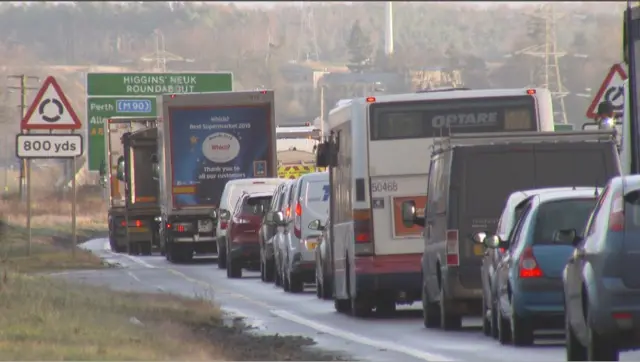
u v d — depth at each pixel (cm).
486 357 5488
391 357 5544
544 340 6084
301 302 8969
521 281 5719
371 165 7694
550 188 6331
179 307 7581
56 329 5578
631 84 7006
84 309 6631
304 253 9738
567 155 6581
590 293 4628
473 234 6538
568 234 5212
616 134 6619
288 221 10025
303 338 6256
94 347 5056
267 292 9962
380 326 7156
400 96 7750
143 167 16712
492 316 6222
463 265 6544
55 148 11706
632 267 4581
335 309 8338
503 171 6575
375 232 7669
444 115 7750
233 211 12381
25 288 7206
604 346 4669
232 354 5434
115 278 10888
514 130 7800
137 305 7381
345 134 8031
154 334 5788
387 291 7681
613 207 4650
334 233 8394
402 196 7694
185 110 14100
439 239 6794
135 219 16612
